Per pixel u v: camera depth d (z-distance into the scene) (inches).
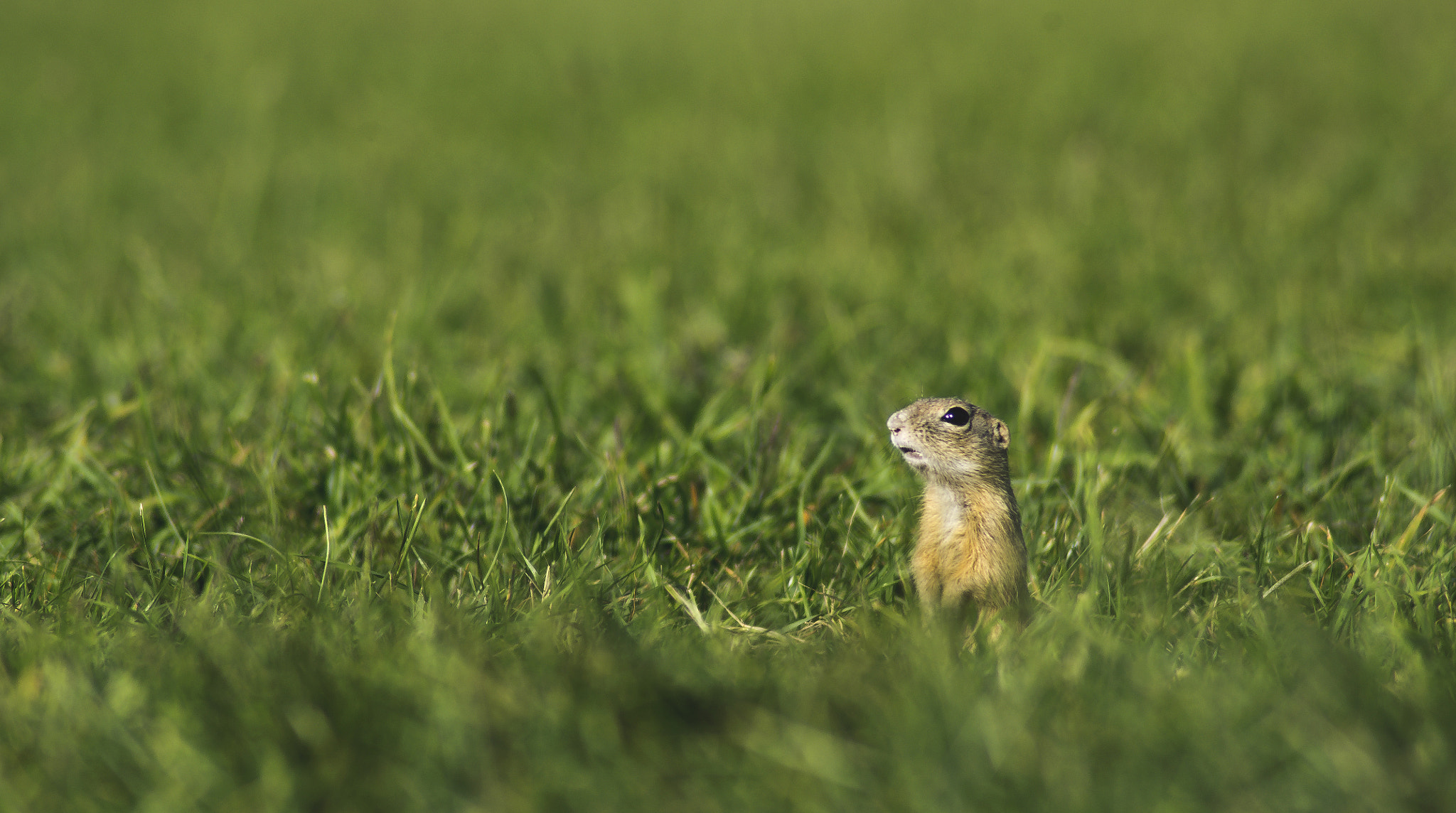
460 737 481.7
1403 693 521.7
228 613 620.4
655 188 1808.6
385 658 541.3
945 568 662.5
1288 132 2027.6
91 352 1062.4
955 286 1279.5
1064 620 578.2
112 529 725.9
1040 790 456.1
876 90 2487.7
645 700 510.9
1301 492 786.8
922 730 482.0
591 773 472.4
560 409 920.3
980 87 2466.8
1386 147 1898.4
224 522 753.0
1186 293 1253.7
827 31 3334.2
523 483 772.0
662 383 963.3
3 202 1705.2
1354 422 893.2
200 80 2637.8
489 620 609.3
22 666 542.0
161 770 476.1
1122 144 1989.4
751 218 1642.5
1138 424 852.0
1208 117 2149.4
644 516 738.2
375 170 1942.7
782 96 2459.4
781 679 543.2
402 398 844.0
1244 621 591.5
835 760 478.3
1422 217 1541.6
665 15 3715.6
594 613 599.5
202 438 863.1
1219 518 766.5
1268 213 1567.4
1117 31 3097.9
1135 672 527.8
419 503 713.6
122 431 892.6
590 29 3449.8
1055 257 1380.4
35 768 470.6
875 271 1348.4
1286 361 995.3
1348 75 2425.0
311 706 505.4
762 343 1109.7
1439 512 697.0
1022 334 1115.3
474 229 1573.6
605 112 2362.2
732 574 684.7
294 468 780.6
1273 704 500.4
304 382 878.4
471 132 2223.2
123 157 2003.0
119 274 1387.8
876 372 1029.2
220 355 1062.4
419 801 457.4
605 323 1161.4
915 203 1686.8
